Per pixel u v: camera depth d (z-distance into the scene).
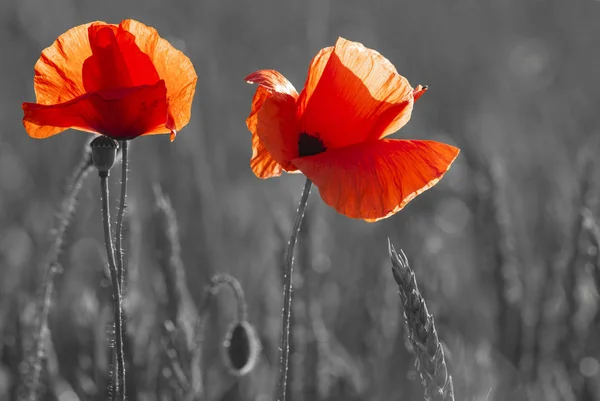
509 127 2.69
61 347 1.48
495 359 1.51
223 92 2.56
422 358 1.19
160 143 1.67
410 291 1.19
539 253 1.72
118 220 1.22
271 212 1.87
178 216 1.61
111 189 1.81
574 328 1.48
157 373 1.40
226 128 2.50
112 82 1.21
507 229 1.51
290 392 1.45
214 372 1.52
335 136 1.22
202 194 1.63
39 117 1.20
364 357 1.55
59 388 1.46
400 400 1.48
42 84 1.22
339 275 1.71
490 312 1.57
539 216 1.80
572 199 1.51
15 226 2.03
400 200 1.21
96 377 1.43
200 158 1.70
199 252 1.58
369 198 1.20
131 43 1.20
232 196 2.17
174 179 1.63
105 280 1.39
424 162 1.21
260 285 1.73
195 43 2.15
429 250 1.70
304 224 1.49
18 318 1.42
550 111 2.69
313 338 1.46
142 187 1.96
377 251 1.70
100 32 1.20
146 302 1.55
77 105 1.20
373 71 1.22
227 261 1.82
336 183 1.20
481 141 2.21
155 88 1.19
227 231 1.91
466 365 1.50
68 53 1.22
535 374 1.50
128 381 1.39
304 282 1.47
